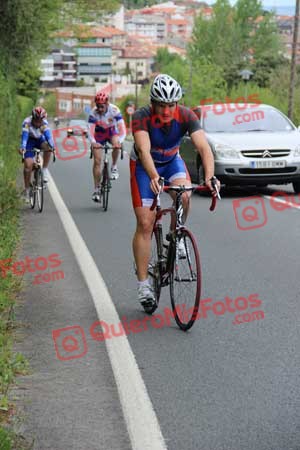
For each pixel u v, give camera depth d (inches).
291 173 719.1
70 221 583.8
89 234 521.7
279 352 263.0
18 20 1168.8
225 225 546.9
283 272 390.3
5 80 1229.1
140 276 313.9
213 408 214.1
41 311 325.7
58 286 370.9
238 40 4990.2
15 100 1480.1
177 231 298.8
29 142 660.1
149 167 294.7
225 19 5017.2
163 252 313.1
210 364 251.8
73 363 256.4
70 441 195.8
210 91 3587.6
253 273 389.1
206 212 615.5
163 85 297.7
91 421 208.1
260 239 487.8
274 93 2696.9
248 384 232.2
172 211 305.7
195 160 754.2
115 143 641.0
